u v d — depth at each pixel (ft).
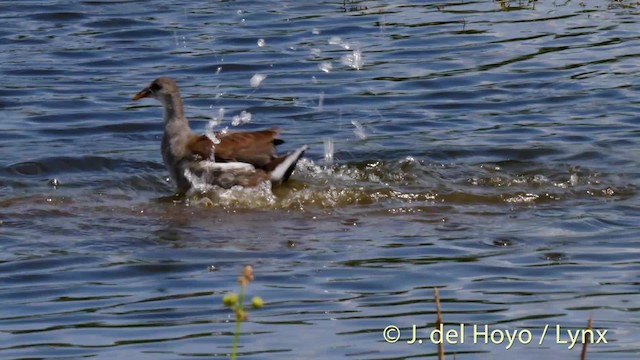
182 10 88.99
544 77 72.54
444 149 60.13
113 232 49.65
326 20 85.46
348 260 46.01
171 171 55.72
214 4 90.58
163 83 55.52
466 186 54.75
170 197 54.54
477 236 48.39
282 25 84.58
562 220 50.08
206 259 46.39
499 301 42.06
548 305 41.75
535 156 59.21
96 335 39.86
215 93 71.61
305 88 72.33
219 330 40.06
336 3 90.17
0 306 42.50
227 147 54.80
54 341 39.42
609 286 43.21
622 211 51.11
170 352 38.45
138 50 79.87
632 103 67.62
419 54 77.71
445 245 47.44
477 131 63.82
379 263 45.70
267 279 44.29
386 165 57.62
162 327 40.45
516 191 53.88
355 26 83.82
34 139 63.67
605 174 55.93
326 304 42.06
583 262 45.42
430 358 37.86
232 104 69.72
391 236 48.65
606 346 38.60
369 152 59.98
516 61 75.51
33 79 74.08
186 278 44.62
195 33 83.20
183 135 55.67
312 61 77.05
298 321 40.73
